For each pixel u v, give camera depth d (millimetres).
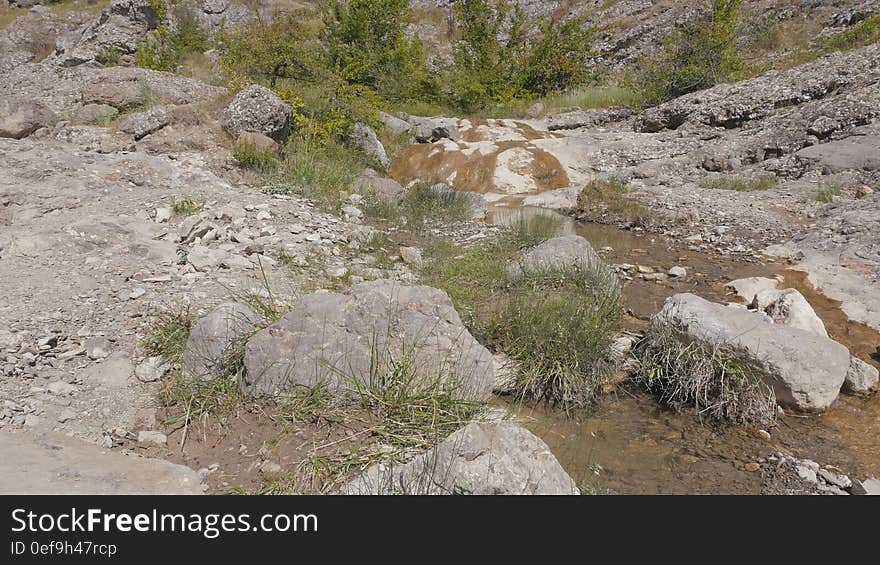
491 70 18391
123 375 4098
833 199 8469
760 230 7840
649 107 15383
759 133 11266
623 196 9078
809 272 6539
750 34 17391
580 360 4484
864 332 5414
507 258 6555
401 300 4137
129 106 10461
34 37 25406
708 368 4344
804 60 14836
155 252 5754
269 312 4594
